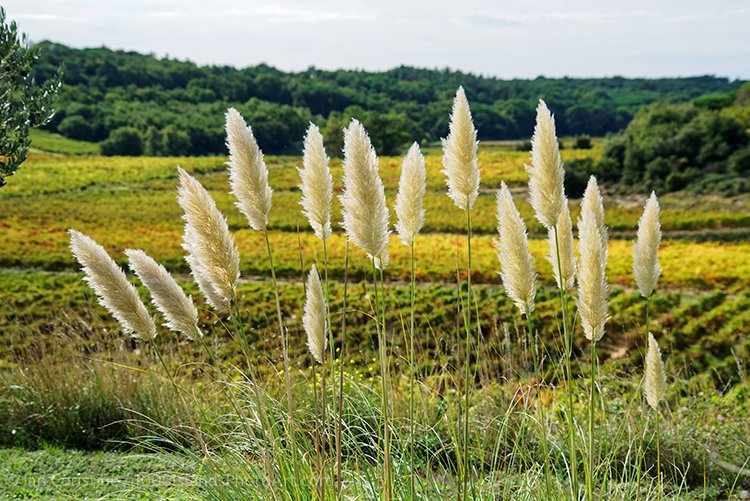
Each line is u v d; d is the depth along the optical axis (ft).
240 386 11.55
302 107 457.27
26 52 18.11
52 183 243.40
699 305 64.54
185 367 21.68
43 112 18.53
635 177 222.69
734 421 19.74
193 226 8.10
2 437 19.85
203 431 12.12
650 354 9.61
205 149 374.02
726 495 15.38
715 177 209.46
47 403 20.45
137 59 499.51
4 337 28.40
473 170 8.27
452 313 60.95
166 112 402.31
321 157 8.11
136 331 8.16
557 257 8.62
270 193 8.23
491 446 13.67
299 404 13.67
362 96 481.05
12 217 177.88
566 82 598.75
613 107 505.25
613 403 18.35
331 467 8.59
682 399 22.17
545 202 8.57
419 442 12.76
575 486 8.72
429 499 9.74
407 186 8.37
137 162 296.51
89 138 374.84
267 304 68.18
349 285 90.53
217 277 8.32
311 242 131.13
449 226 160.04
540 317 55.98
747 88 266.16
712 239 147.43
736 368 35.96
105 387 20.51
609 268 97.96
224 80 474.08
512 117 462.19
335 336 42.98
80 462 17.39
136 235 153.99
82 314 53.11
